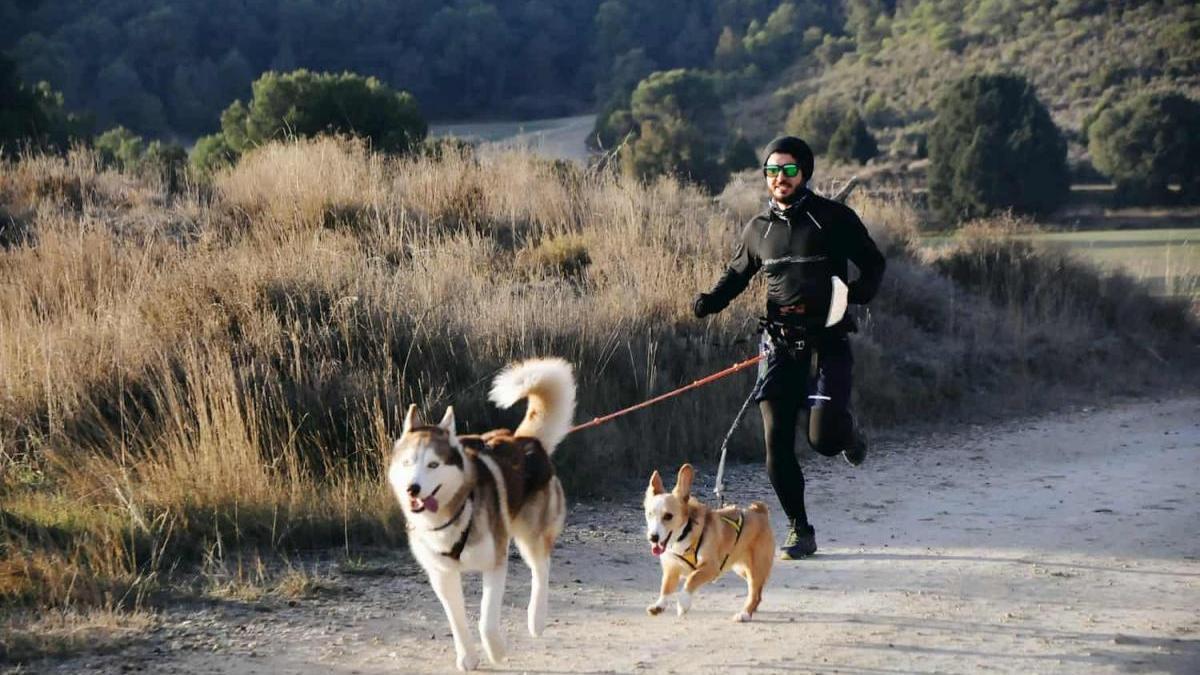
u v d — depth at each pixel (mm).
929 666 5676
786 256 7359
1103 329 18609
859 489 10227
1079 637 6148
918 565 7699
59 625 6078
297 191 15125
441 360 10469
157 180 16562
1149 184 56750
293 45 89938
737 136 61031
